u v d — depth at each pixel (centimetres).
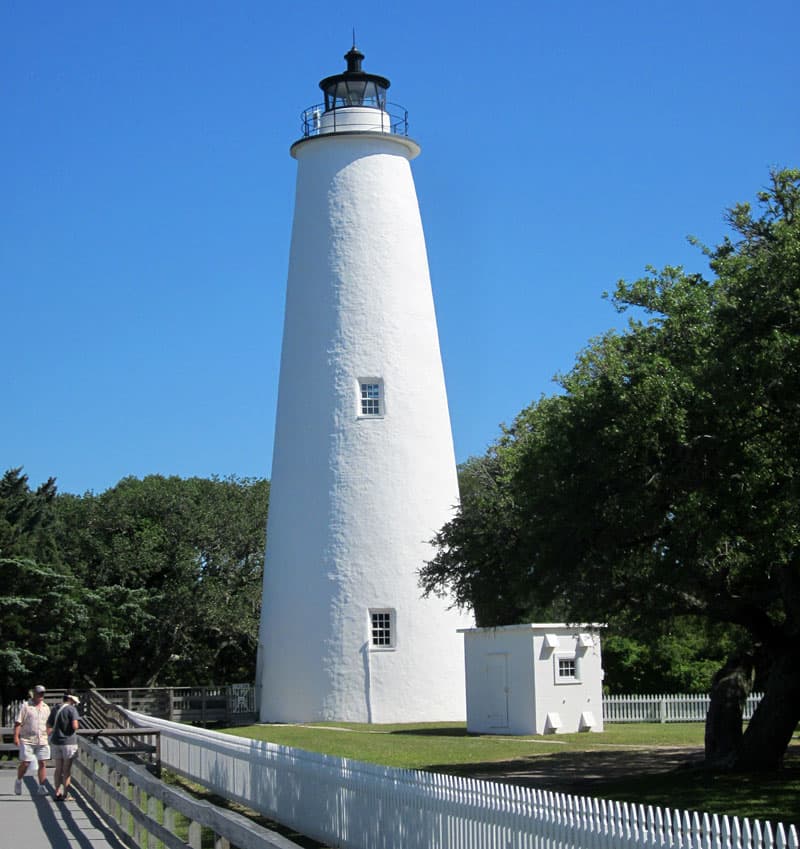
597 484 1777
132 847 1507
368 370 3841
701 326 1788
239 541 5484
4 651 3975
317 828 1642
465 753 2672
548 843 1101
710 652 4397
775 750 2020
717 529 1652
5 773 2667
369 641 3747
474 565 2462
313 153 3978
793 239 1608
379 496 3794
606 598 1958
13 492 4694
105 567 5250
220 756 2180
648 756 2534
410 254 3959
